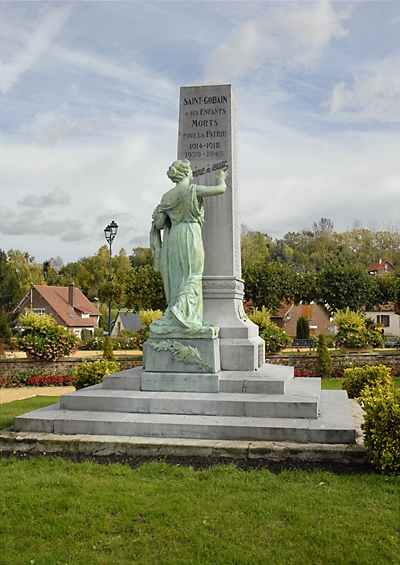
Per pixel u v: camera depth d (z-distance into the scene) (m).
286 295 32.22
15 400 15.27
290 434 7.89
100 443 8.00
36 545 5.36
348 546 5.20
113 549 5.27
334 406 9.59
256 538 5.38
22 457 7.93
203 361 9.41
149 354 9.56
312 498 6.19
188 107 10.90
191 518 5.79
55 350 20.77
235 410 8.64
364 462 7.35
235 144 11.21
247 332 10.12
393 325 51.53
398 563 4.92
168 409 8.84
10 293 42.44
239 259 11.33
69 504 6.11
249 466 7.32
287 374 10.20
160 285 31.06
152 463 7.33
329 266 33.19
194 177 10.75
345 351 21.44
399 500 6.14
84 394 9.22
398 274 32.47
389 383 12.11
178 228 10.03
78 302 56.16
